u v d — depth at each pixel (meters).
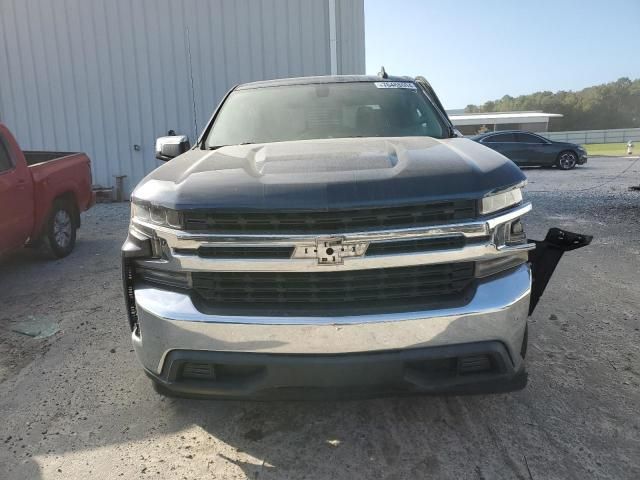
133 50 12.20
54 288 5.47
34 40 12.44
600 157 27.95
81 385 3.38
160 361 2.45
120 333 4.21
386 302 2.31
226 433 2.82
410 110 3.80
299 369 2.28
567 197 11.22
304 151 2.82
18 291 5.41
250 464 2.56
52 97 12.61
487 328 2.30
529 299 2.48
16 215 5.66
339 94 3.97
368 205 2.21
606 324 4.09
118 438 2.80
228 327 2.29
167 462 2.59
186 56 12.09
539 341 3.81
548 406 2.97
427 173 2.35
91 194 7.48
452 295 2.35
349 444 2.69
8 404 3.17
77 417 3.01
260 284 2.34
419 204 2.25
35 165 6.23
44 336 4.19
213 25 11.93
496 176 2.41
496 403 3.02
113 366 3.63
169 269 2.41
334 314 2.25
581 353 3.61
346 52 13.08
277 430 2.83
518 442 2.65
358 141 3.11
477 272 2.36
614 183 14.14
